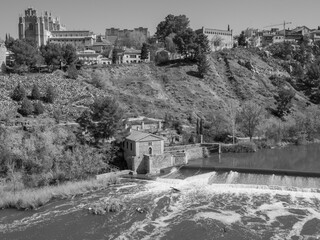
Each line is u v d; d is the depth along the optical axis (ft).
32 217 241.35
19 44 571.69
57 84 513.86
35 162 306.76
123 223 230.07
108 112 358.43
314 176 293.23
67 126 385.91
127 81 602.85
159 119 473.26
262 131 484.33
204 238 207.62
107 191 291.99
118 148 363.56
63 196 277.03
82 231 219.82
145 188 298.35
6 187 284.82
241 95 613.93
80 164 320.09
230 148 436.35
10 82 493.36
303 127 513.04
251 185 294.05
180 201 266.77
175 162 364.58
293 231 213.66
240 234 211.41
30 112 410.31
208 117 514.27
